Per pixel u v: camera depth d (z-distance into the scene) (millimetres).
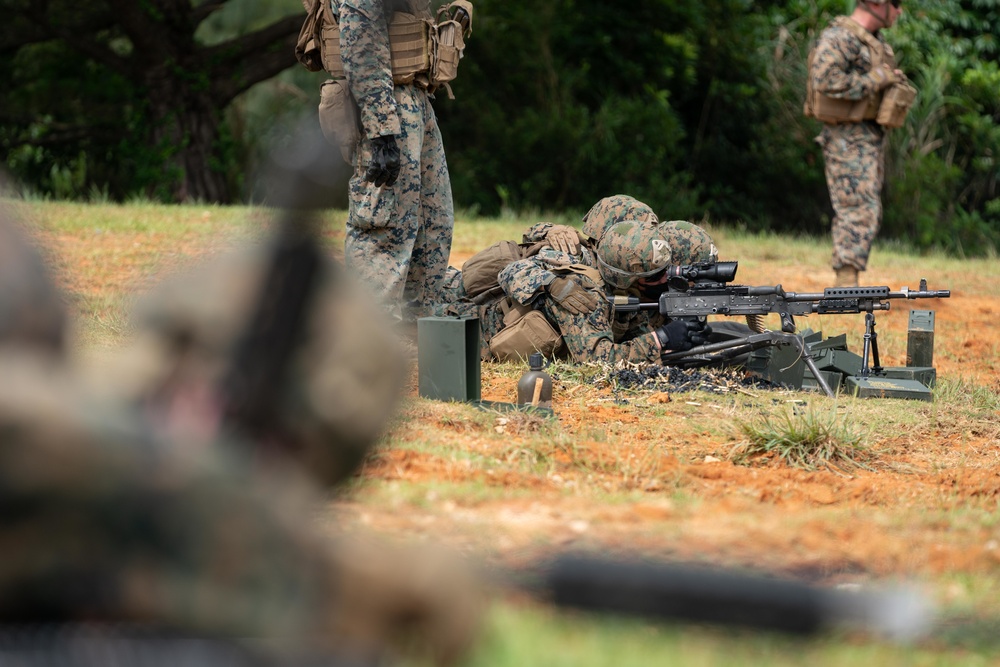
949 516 9266
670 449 11578
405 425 10625
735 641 5738
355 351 2131
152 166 46500
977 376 16875
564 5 49344
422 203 15242
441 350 12578
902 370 15117
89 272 19125
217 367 2135
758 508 9375
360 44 13773
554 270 14672
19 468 1841
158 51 46156
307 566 1969
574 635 5816
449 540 7590
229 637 1936
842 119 21969
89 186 52156
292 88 49812
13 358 1964
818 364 14969
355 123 13961
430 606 2004
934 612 6191
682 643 5852
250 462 2043
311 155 1805
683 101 53438
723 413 12820
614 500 9391
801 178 51000
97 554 1886
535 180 46969
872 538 8422
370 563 1998
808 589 2180
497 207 47219
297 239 2053
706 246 14859
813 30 51812
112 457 1889
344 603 1985
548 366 14406
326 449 2139
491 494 9109
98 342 12508
